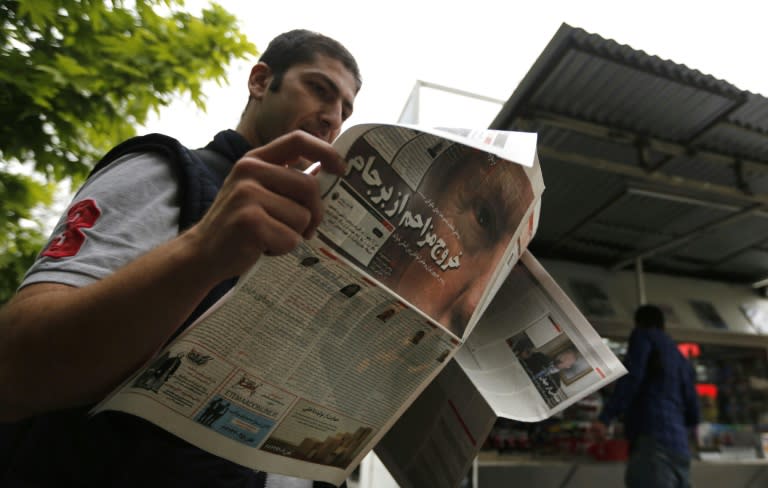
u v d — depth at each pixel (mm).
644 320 2941
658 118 2371
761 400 3980
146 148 646
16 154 2426
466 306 631
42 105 2354
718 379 4031
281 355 538
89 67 2492
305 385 568
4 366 441
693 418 2818
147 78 2617
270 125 862
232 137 808
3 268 2830
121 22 2654
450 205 583
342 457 657
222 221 422
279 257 494
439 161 562
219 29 2844
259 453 576
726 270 4168
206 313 475
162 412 500
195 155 674
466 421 758
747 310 4227
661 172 2801
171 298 427
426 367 646
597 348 747
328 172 485
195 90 2797
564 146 2592
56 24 2420
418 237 567
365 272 538
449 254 596
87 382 451
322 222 500
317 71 868
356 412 629
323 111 869
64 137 2535
